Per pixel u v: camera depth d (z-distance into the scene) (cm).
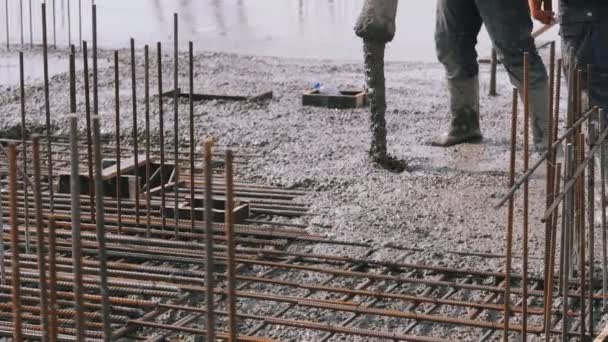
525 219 588
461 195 924
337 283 733
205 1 2200
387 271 757
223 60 1541
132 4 2158
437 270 746
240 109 1239
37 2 2164
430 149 1086
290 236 815
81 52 1598
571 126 641
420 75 1447
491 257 771
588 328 652
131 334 653
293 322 655
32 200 895
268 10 2078
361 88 1325
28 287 714
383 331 656
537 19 992
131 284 708
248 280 724
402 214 874
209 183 429
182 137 1108
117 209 831
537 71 1003
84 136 1109
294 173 984
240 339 627
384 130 1005
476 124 1109
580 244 662
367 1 975
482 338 641
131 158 1001
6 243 793
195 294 708
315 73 1452
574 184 627
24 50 1611
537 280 727
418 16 1930
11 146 474
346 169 998
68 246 788
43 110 1199
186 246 793
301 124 1174
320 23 1916
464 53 1084
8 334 633
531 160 1028
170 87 1336
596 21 841
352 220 859
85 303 683
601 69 844
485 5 1002
